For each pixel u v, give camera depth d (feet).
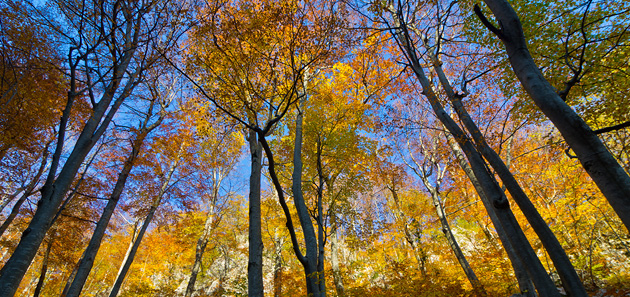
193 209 41.04
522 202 14.34
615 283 29.96
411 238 41.50
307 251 19.21
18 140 27.91
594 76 23.27
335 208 36.24
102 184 36.14
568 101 25.43
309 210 28.48
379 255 51.57
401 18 20.20
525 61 10.42
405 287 31.48
